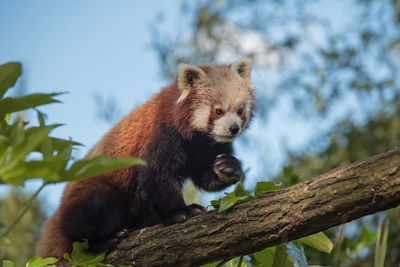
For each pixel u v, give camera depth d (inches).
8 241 145.2
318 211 224.5
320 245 269.4
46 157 155.3
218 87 380.8
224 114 375.6
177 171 359.6
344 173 221.3
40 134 139.8
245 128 397.4
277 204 237.9
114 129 380.8
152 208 351.9
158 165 346.6
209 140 378.9
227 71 402.3
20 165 135.6
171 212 338.0
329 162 557.0
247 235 243.1
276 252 257.0
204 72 390.3
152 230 281.1
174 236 264.8
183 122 365.7
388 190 206.5
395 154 212.2
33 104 165.9
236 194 260.2
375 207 212.2
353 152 624.7
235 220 247.8
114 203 340.2
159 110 362.9
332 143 598.2
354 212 217.3
